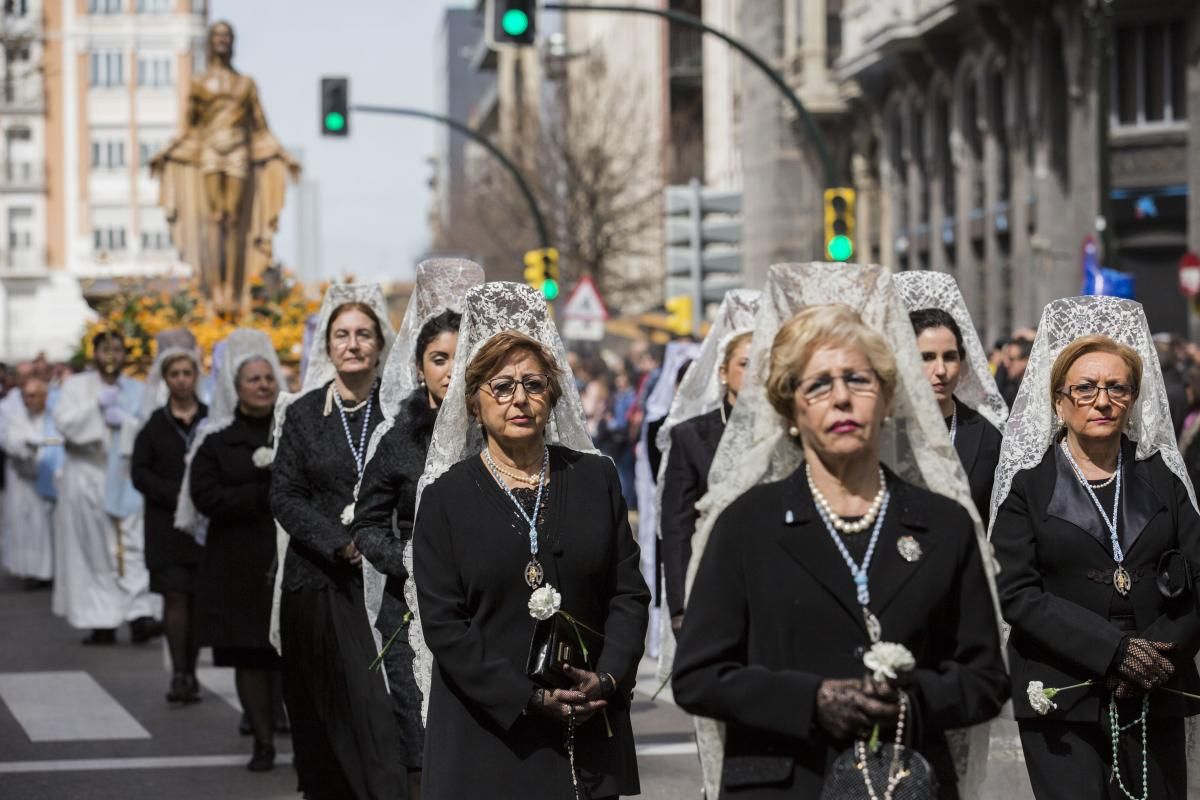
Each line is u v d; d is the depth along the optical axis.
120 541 18.33
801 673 5.29
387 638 8.80
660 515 9.95
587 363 35.84
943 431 5.72
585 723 6.77
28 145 105.81
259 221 27.47
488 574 6.79
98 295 24.27
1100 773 7.37
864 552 5.38
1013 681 7.53
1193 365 18.86
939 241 47.81
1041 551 7.53
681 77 79.06
